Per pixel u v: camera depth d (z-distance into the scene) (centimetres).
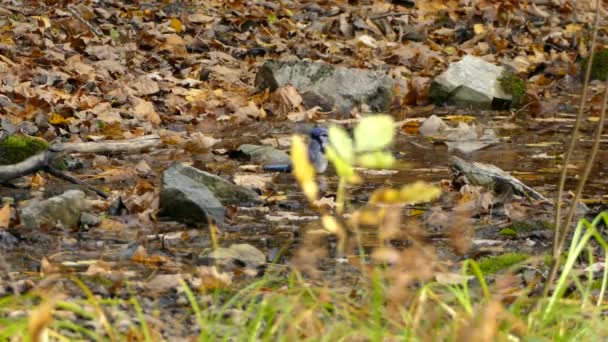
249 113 1825
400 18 2653
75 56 1997
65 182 1326
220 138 1669
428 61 2305
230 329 737
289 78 1959
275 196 1280
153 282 898
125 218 1150
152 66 2095
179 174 1216
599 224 1165
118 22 2356
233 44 2356
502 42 2533
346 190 1320
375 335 684
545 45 2559
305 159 565
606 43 2642
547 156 1573
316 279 919
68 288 887
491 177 1311
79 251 1025
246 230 1120
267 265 980
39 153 1231
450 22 2744
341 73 1973
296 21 2622
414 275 714
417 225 1140
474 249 1052
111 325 779
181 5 2566
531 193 1291
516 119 1895
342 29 2556
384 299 774
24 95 1733
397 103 1988
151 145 1342
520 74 2297
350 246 1041
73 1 2439
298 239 1080
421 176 1414
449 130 1780
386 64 2281
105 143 1295
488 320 640
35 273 944
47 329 680
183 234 1091
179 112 1808
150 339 728
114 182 1345
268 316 759
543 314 745
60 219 1117
